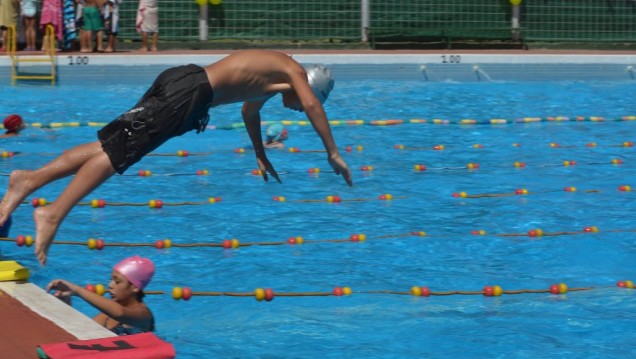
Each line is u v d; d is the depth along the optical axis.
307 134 16.16
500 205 11.57
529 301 8.16
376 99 19.64
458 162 14.10
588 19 26.92
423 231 10.39
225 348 7.00
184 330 7.38
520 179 13.03
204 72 6.71
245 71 6.75
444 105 19.16
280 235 10.15
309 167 13.56
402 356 6.87
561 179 13.07
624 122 17.81
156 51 23.38
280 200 11.63
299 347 7.04
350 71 22.39
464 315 7.79
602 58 23.53
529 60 23.08
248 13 25.02
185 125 6.70
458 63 22.75
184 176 12.86
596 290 8.52
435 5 25.98
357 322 7.59
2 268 6.82
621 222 10.87
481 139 15.95
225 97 6.80
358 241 9.96
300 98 6.78
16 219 10.51
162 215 10.85
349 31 25.59
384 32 25.25
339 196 11.89
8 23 21.62
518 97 20.38
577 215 11.16
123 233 10.11
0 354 5.29
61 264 8.97
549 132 16.66
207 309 7.89
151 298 8.14
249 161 13.91
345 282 8.66
